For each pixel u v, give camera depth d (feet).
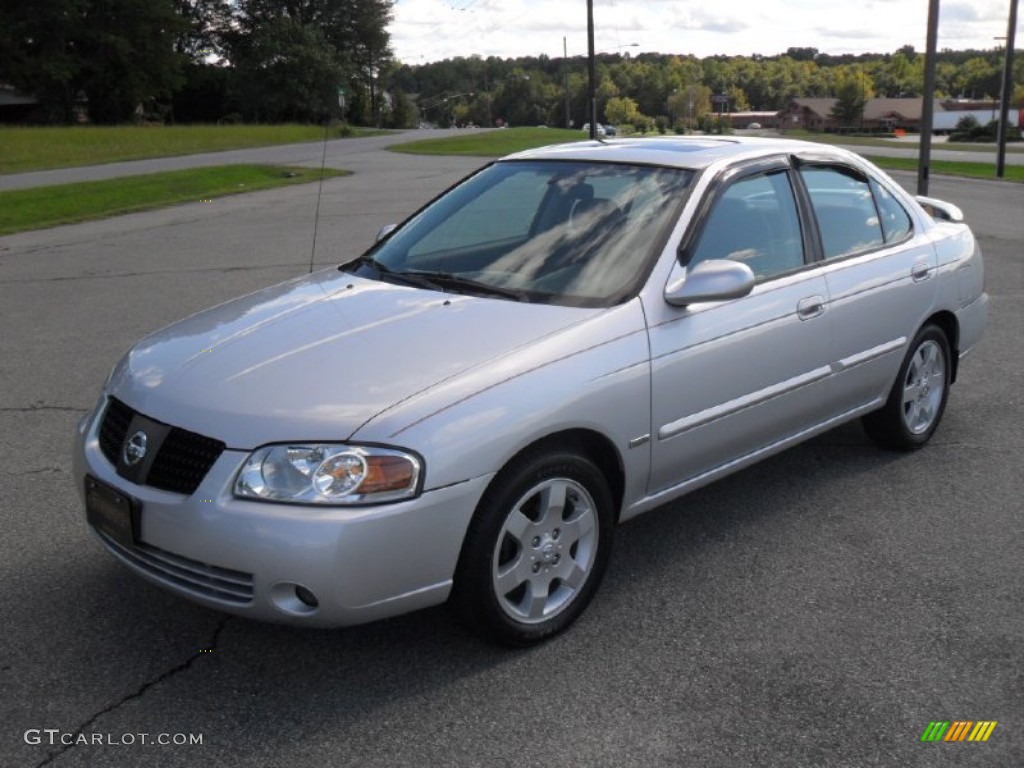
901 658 11.00
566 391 10.82
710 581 12.85
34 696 10.27
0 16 204.54
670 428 12.25
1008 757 9.34
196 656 11.03
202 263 40.42
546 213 13.89
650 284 12.17
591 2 128.88
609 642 11.35
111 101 224.74
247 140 155.33
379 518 9.52
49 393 21.21
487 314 11.70
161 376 11.12
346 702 10.18
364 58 281.95
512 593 11.19
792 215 14.56
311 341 11.28
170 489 10.14
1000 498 15.52
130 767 9.18
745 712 10.01
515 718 9.91
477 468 10.04
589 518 11.48
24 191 70.64
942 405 17.90
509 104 453.99
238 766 9.20
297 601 9.70
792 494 15.75
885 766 9.20
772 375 13.65
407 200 66.44
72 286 35.09
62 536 14.02
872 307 15.33
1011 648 11.21
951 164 114.21
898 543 13.96
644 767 9.16
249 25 277.23
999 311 29.09
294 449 9.67
